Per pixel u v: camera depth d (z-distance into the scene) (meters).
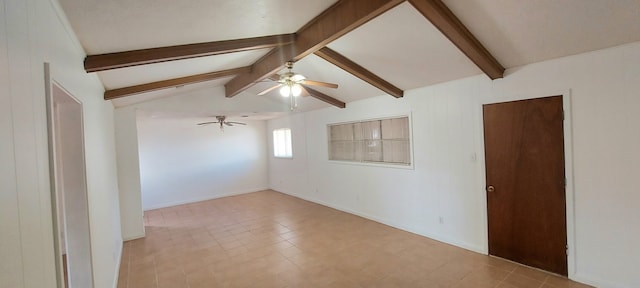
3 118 0.88
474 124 3.56
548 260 3.03
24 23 1.07
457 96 3.73
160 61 2.47
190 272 3.39
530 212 3.14
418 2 2.16
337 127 5.97
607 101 2.59
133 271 3.46
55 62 1.43
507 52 2.91
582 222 2.79
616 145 2.56
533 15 2.35
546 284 2.83
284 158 7.82
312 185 6.77
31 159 1.09
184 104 5.30
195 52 2.55
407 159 4.53
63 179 1.99
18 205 0.96
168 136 7.14
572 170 2.83
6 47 0.92
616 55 2.52
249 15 2.20
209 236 4.64
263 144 8.62
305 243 4.16
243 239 4.44
